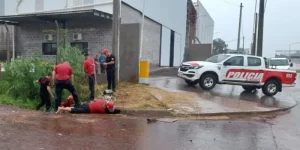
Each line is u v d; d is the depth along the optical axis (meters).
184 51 35.62
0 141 5.55
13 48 21.27
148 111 8.97
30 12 21.05
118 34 12.50
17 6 21.42
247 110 10.16
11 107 8.96
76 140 6.00
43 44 20.83
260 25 21.22
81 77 11.62
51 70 10.98
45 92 9.62
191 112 9.30
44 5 20.50
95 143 5.89
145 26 22.72
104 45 18.89
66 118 7.84
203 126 7.93
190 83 15.93
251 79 14.91
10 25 21.64
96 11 16.45
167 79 19.28
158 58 26.41
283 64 28.33
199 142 6.44
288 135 7.56
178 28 32.75
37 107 9.73
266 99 13.66
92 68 10.46
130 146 5.88
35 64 10.95
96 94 11.23
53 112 8.80
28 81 10.67
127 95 11.12
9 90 10.66
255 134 7.41
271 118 9.66
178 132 7.18
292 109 11.73
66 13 16.59
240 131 7.62
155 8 24.86
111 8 18.44
